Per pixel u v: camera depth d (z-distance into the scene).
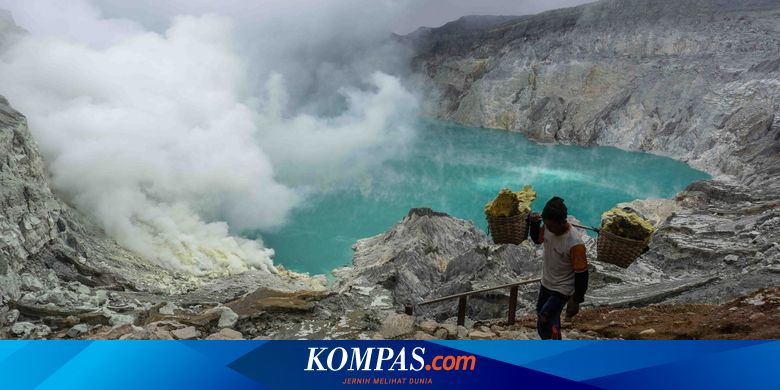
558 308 6.35
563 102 56.94
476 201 40.75
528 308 12.52
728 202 28.83
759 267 12.29
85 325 8.15
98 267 17.97
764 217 18.47
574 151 51.78
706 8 54.06
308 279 26.41
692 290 11.55
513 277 17.66
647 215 29.41
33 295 10.64
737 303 8.05
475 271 17.91
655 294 11.52
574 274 6.26
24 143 18.80
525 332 7.99
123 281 17.52
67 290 13.38
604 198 40.03
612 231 6.50
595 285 14.93
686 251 16.95
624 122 52.66
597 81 56.16
